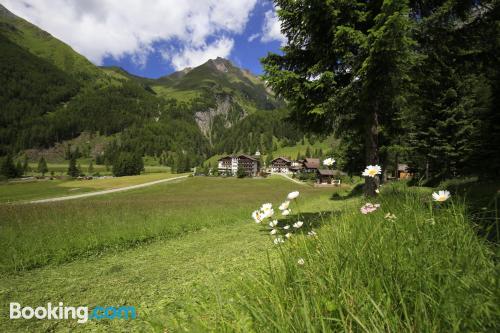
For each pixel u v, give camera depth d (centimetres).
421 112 1895
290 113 852
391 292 111
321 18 722
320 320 101
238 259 504
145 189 5947
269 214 217
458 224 158
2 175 10775
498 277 99
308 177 8644
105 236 767
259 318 115
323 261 158
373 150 781
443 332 89
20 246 640
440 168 2052
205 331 137
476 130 1514
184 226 998
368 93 688
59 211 1202
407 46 588
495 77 1347
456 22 704
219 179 8462
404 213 200
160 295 371
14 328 316
